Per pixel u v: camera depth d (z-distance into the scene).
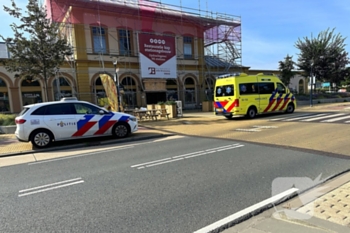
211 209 3.59
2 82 19.16
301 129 10.18
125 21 23.56
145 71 22.09
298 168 5.23
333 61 32.31
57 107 9.10
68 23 20.64
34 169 6.18
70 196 4.29
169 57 23.34
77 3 20.75
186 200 3.92
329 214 3.15
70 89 21.38
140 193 4.28
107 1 21.56
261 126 11.73
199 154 6.83
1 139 10.88
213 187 4.40
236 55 29.00
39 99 20.30
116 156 7.13
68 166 6.30
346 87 48.03
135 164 6.14
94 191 4.47
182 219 3.34
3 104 19.22
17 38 13.77
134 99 24.12
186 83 27.41
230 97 15.20
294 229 2.90
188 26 27.25
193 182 4.69
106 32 22.88
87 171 5.75
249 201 3.78
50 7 19.12
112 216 3.50
